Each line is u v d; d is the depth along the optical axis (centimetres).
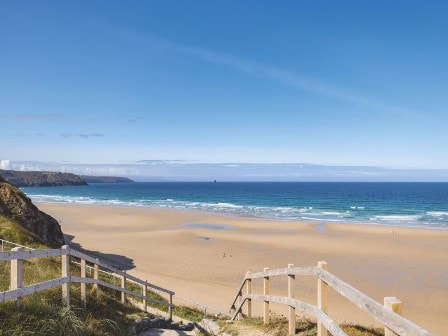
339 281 543
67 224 5706
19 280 641
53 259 1689
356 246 3875
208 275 2781
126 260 3247
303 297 2181
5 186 2625
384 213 7738
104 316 923
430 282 2570
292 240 4222
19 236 1934
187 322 1392
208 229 5119
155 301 1406
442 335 1695
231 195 15162
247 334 918
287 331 848
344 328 782
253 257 3378
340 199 12431
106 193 17600
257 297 1040
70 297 887
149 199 12731
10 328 602
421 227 5353
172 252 3584
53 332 642
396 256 3400
